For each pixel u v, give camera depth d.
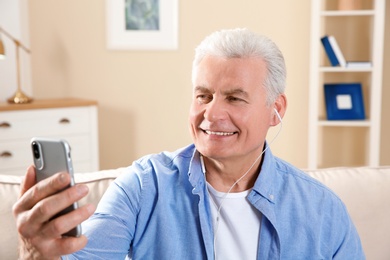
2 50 3.61
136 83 4.34
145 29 4.27
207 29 4.26
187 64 4.30
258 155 1.34
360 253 1.42
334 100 3.97
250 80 1.23
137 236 1.30
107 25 4.25
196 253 1.29
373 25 3.82
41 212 0.81
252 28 4.22
